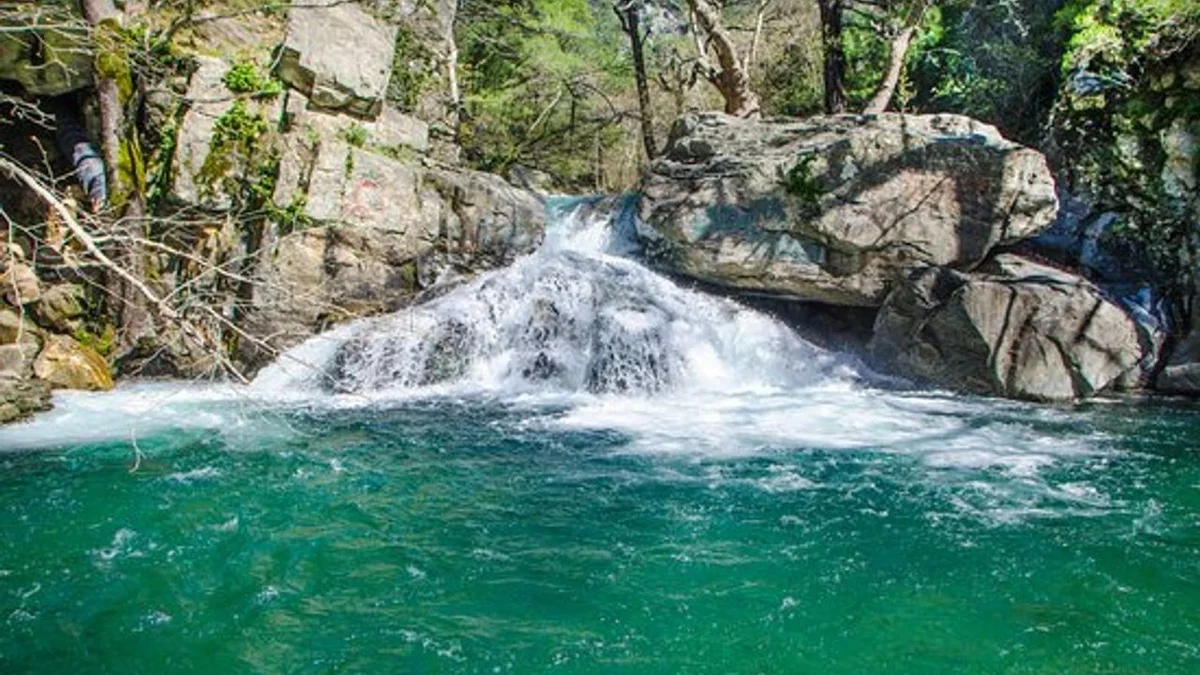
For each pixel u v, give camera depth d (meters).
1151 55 10.77
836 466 6.97
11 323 9.36
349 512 5.91
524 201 12.66
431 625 4.34
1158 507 5.98
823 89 18.92
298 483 6.49
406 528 5.62
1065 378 9.25
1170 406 9.04
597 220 13.47
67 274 10.11
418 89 16.58
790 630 4.31
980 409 8.91
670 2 22.75
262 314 10.12
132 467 6.79
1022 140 13.72
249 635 4.23
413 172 11.36
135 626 4.30
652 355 9.89
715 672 3.94
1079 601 4.57
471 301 10.76
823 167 10.29
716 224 10.86
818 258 10.48
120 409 8.70
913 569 4.98
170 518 5.71
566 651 4.10
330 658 4.02
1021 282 9.51
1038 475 6.72
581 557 5.18
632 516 5.86
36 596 4.59
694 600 4.62
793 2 21.02
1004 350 9.30
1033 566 5.00
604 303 10.46
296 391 9.77
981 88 14.19
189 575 4.88
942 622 4.37
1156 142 10.55
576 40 21.30
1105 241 10.86
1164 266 10.34
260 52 11.66
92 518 5.68
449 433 7.99
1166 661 3.98
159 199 10.31
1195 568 4.95
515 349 10.31
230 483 6.46
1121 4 11.37
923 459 7.16
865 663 4.01
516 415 8.71
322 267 10.49
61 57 10.15
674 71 21.55
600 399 9.46
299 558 5.13
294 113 10.95
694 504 6.09
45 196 4.70
